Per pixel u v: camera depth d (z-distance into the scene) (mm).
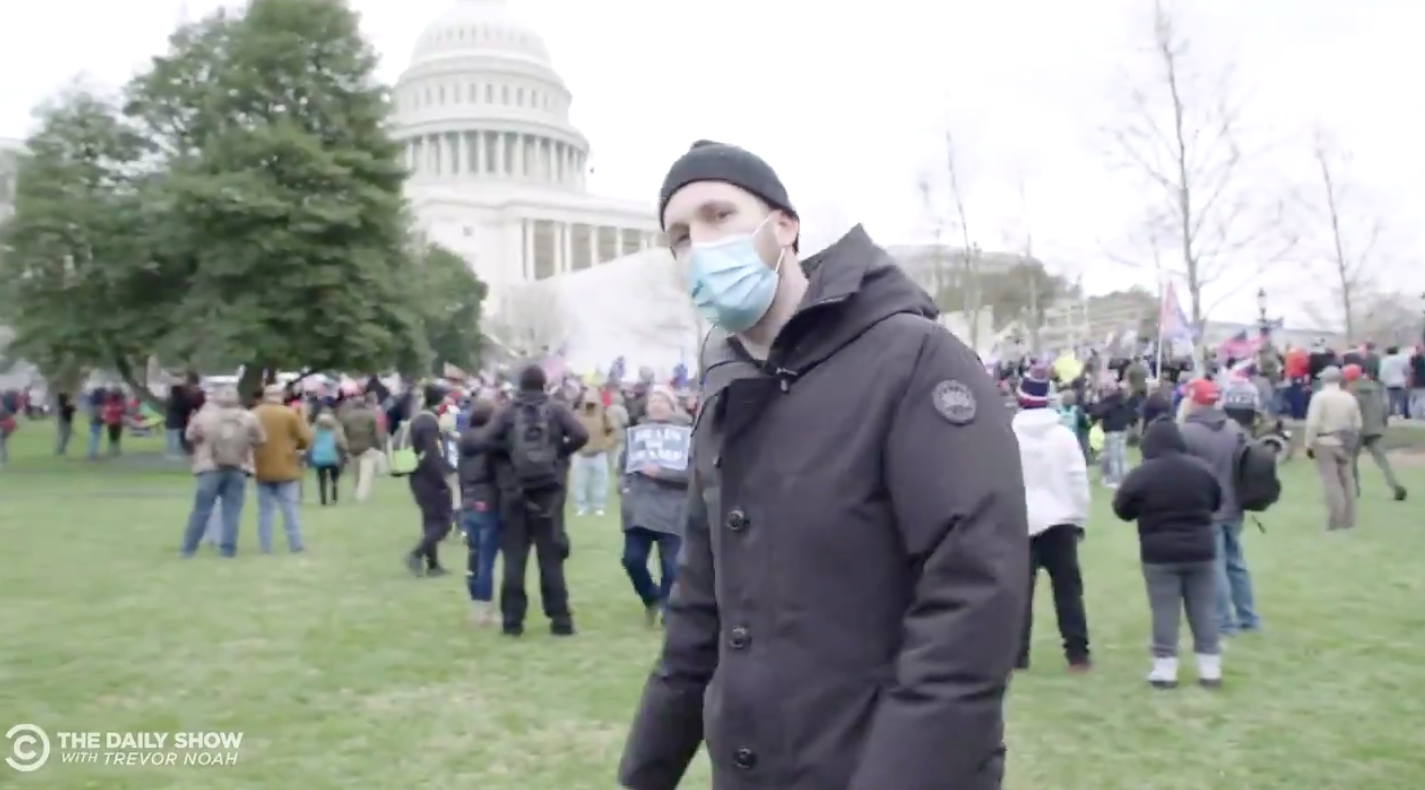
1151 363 34531
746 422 2230
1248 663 8195
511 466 9477
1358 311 48375
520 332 81750
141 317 34250
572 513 18531
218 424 14148
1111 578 11914
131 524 17844
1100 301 69938
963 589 2010
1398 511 16344
